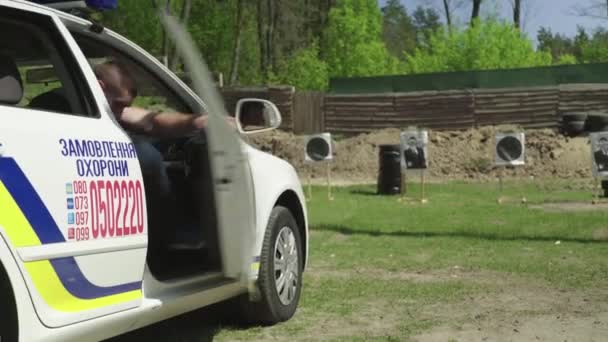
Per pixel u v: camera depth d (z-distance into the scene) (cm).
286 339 547
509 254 915
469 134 2802
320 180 2573
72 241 385
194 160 491
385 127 2956
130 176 433
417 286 731
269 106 554
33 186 366
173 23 440
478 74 2967
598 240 1022
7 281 352
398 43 10219
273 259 568
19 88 390
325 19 6097
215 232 479
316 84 4662
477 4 4866
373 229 1152
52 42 426
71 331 383
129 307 424
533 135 2711
